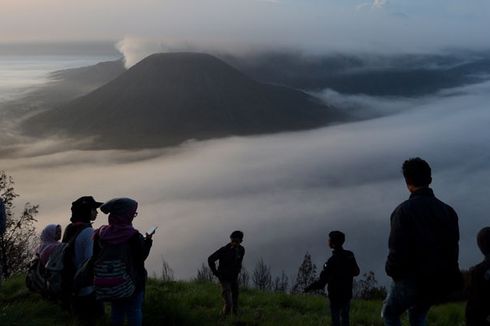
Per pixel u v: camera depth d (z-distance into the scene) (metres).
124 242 7.65
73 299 9.02
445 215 6.20
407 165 6.50
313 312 15.43
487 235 6.65
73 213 9.14
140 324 7.94
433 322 15.01
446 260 6.08
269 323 11.82
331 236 10.41
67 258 8.80
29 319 9.05
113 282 7.50
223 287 12.80
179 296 14.25
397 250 6.17
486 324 6.43
